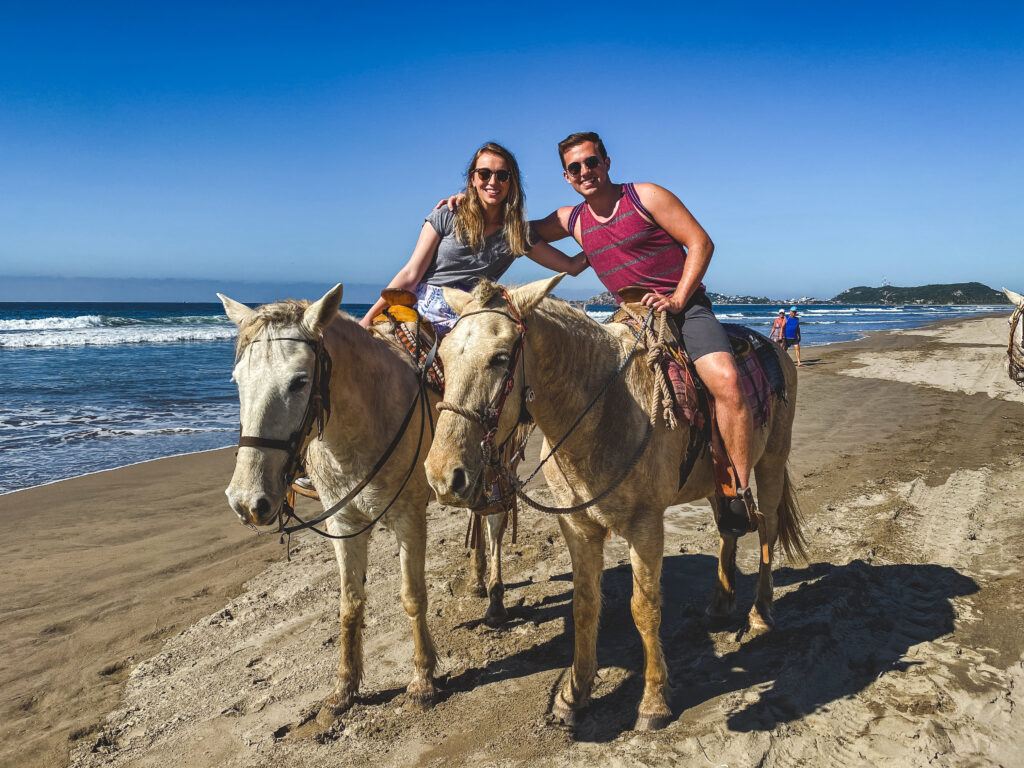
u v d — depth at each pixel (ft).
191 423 39.11
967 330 132.77
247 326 9.58
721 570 14.47
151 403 45.85
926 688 11.39
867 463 27.94
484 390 8.32
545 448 11.02
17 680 12.98
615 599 16.07
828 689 11.64
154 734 11.28
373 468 11.11
